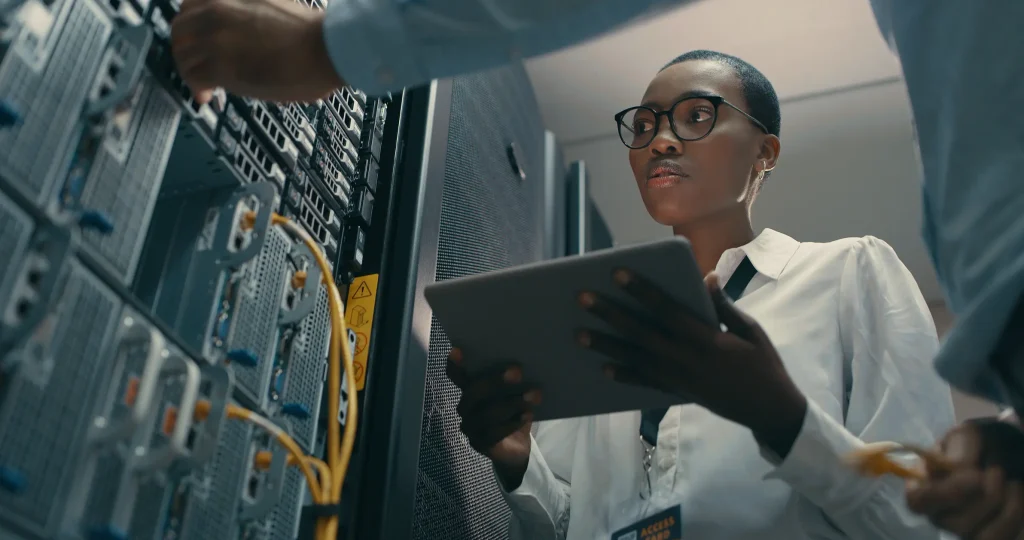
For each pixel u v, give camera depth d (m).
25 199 0.86
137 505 0.94
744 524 1.40
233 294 1.18
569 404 1.30
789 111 3.42
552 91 3.48
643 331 1.08
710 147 1.71
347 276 1.66
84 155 0.95
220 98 1.21
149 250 1.20
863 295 1.57
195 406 1.03
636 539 1.44
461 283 1.15
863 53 3.18
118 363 0.95
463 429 1.36
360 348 1.61
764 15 3.11
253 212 1.23
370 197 1.73
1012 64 0.88
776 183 3.61
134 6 1.06
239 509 1.14
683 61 1.86
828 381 1.48
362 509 1.48
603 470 1.61
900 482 1.29
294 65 1.16
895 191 3.51
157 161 1.06
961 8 0.92
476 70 1.16
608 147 3.66
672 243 1.02
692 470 1.47
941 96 0.95
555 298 1.12
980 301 0.86
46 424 0.84
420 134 1.87
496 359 1.25
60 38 0.93
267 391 1.23
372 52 1.13
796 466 1.22
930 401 1.42
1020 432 0.97
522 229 2.54
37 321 0.83
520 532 1.67
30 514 0.82
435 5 1.10
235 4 1.13
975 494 0.90
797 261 1.65
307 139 1.47
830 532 1.37
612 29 1.12
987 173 0.90
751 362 1.09
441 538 1.67
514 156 2.52
